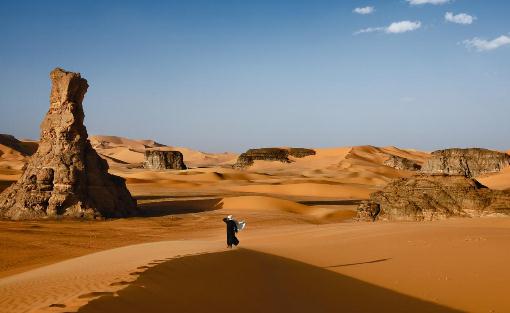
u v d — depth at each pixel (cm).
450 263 2052
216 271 1619
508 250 2306
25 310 1004
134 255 2266
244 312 1167
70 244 4319
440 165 16675
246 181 15688
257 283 1550
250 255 2164
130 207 7256
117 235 5128
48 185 6462
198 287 1330
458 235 3011
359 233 3569
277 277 1728
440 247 2511
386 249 2581
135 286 1167
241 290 1396
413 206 6081
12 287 1436
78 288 1214
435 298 1503
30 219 6153
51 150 6744
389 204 6319
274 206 8450
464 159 16512
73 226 5644
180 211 7894
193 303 1154
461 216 5731
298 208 8562
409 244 2700
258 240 3862
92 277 1448
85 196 6562
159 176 15662
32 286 1409
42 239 4538
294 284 1631
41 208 6300
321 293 1524
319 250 2683
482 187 6234
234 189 12962
